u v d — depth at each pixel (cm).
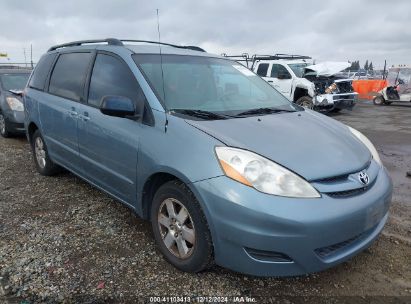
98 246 354
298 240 255
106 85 393
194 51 446
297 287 300
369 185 297
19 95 835
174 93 351
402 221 422
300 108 415
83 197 474
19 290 288
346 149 315
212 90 382
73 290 289
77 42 480
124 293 287
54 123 479
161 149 310
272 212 254
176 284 299
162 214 325
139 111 341
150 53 389
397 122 1269
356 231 276
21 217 415
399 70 2070
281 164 272
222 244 274
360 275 317
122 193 372
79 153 434
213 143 285
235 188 263
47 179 545
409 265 332
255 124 324
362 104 1983
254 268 268
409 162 700
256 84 436
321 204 262
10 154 704
